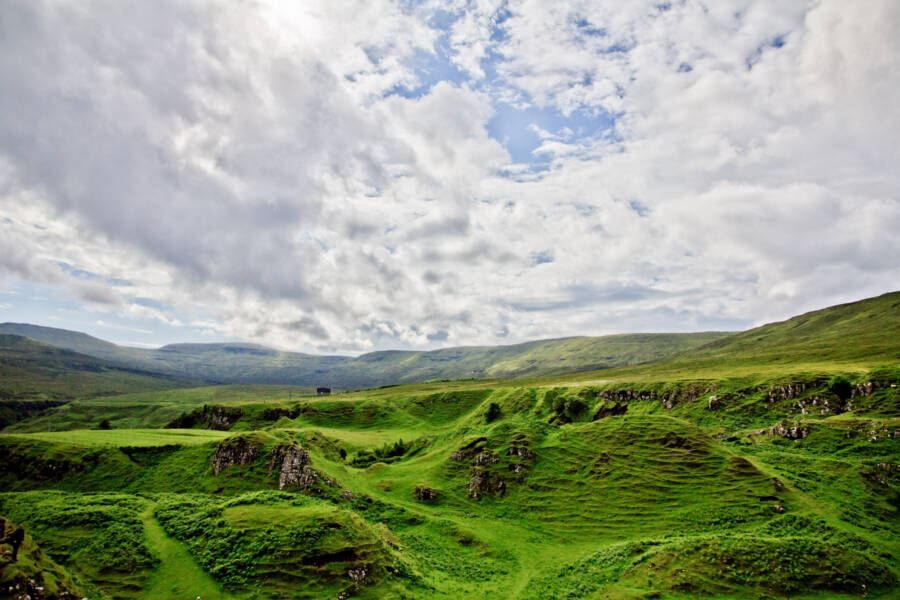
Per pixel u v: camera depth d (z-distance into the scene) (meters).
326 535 60.31
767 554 56.84
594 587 57.62
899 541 63.47
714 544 59.34
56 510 69.44
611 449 100.31
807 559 56.09
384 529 75.38
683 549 59.66
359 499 90.94
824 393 129.88
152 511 71.25
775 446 104.12
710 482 82.88
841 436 98.81
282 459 96.62
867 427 98.00
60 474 96.62
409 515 86.56
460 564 68.69
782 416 129.38
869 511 71.31
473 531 80.75
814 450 97.88
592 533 77.38
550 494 92.00
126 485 95.44
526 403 196.38
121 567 54.81
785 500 74.31
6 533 41.12
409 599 53.66
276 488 91.25
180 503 73.62
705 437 98.00
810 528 65.56
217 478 94.94
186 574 54.62
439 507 94.00
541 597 57.44
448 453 120.31
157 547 60.06
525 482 97.50
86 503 73.50
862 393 122.88
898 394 114.94
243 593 51.41
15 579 37.28
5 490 92.06
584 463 98.50
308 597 51.47
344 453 146.38
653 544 66.31
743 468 83.81
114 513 68.69
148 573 54.50
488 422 186.88
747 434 116.25
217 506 70.25
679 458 91.81
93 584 50.91
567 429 117.12
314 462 103.44
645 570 58.66
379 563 58.34
